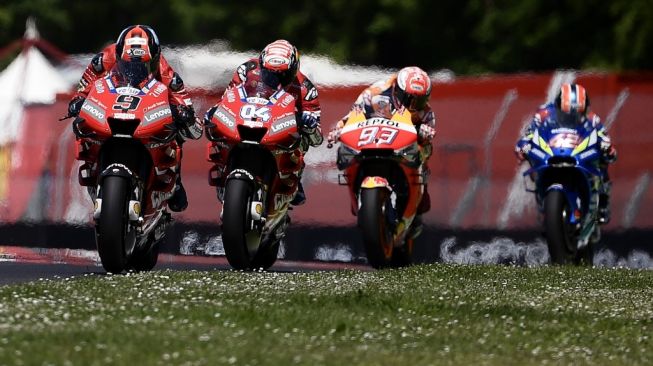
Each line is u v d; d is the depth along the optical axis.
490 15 114.19
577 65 110.69
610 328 25.80
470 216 57.78
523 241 56.47
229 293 28.19
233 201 34.56
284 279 31.94
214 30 125.44
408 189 39.09
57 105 62.44
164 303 25.80
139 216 33.41
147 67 34.34
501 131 60.81
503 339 23.61
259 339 21.80
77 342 20.62
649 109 59.81
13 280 34.78
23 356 19.25
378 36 122.50
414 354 21.31
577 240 44.19
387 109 39.22
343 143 38.62
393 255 41.22
